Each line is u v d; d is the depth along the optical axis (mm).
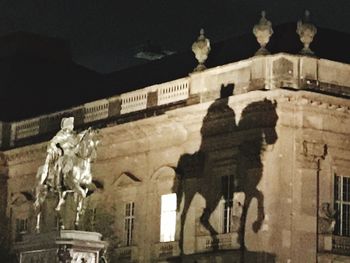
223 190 69125
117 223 76938
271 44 72438
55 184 53875
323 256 65438
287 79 66250
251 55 72812
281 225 65250
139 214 75250
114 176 78125
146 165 75438
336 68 67688
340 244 66250
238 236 66875
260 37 67375
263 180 66000
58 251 51406
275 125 66062
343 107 66938
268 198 65625
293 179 65812
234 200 67750
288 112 66312
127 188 76625
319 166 66625
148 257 73875
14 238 85562
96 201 78812
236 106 67938
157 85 74562
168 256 72188
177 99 73000
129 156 76938
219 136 69688
